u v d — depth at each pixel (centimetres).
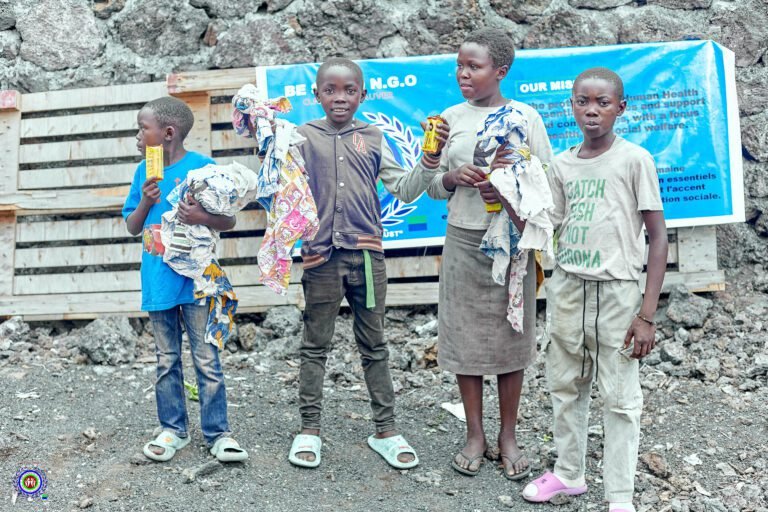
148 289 322
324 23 502
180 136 329
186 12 510
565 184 298
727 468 324
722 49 470
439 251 483
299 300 475
